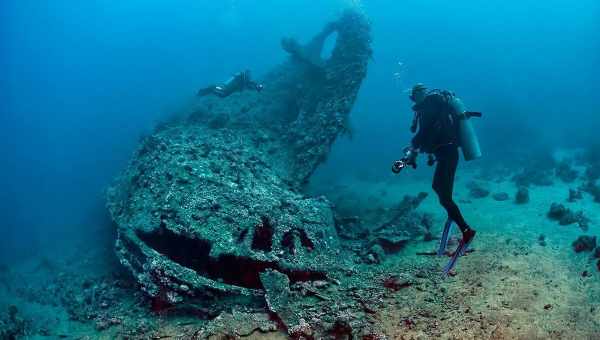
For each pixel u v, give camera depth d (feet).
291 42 39.68
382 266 24.56
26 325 22.58
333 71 37.11
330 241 24.40
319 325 17.31
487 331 16.44
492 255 23.54
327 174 57.26
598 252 21.26
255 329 17.52
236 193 24.36
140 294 23.71
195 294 19.71
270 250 22.02
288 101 39.70
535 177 39.63
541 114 87.97
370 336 16.56
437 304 18.95
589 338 15.44
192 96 43.24
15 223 49.98
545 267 21.42
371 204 39.42
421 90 14.89
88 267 31.48
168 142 30.81
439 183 14.11
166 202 23.34
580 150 52.80
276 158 32.65
